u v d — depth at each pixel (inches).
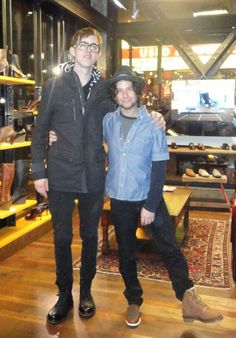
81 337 78.0
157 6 204.7
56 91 75.5
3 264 115.9
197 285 102.9
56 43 167.9
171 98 208.7
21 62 147.8
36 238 138.8
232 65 237.8
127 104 71.5
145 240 119.8
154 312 88.2
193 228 155.6
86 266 84.8
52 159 78.4
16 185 130.8
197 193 198.8
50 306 90.7
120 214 76.7
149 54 246.5
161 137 71.9
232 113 202.4
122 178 74.8
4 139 122.4
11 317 85.6
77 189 77.9
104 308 89.7
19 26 145.4
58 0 147.4
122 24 214.4
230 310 89.9
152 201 71.8
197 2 204.7
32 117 154.6
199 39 241.0
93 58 74.7
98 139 78.4
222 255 125.5
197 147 199.9
